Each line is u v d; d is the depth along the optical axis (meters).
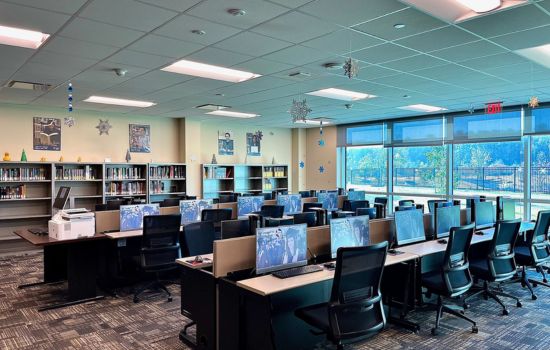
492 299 4.86
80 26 3.57
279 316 3.38
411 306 4.13
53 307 4.56
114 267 5.34
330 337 2.80
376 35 3.85
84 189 8.41
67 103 7.48
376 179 10.84
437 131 9.30
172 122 9.80
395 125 10.09
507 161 8.46
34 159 7.85
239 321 3.01
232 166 10.70
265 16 3.37
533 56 4.62
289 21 3.48
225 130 10.81
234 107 8.12
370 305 2.90
